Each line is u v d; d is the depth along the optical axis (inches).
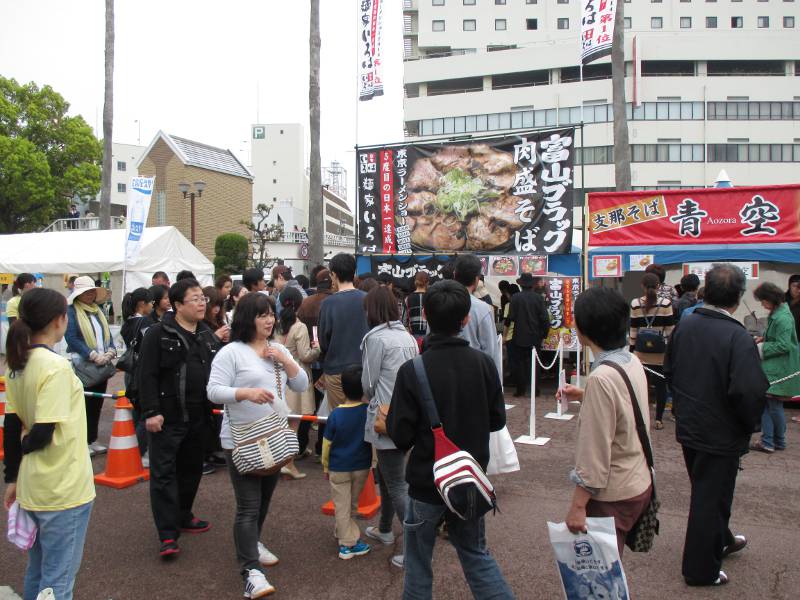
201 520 183.5
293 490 215.6
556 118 1791.3
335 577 152.6
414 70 1942.7
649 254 373.4
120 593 145.6
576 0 2039.9
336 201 2596.0
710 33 1787.6
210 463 240.2
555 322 431.8
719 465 140.6
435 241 439.2
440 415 109.0
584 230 391.5
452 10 2070.6
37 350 115.1
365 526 185.3
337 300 210.1
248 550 143.5
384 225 453.4
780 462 246.1
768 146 1721.2
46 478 113.4
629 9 1998.0
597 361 111.0
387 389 152.5
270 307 151.1
